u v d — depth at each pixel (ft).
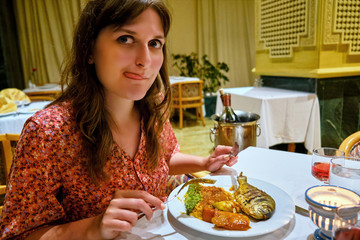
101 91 2.43
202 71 19.25
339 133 9.47
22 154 2.07
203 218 2.09
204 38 21.75
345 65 9.05
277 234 1.95
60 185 2.31
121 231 1.98
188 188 2.48
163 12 2.18
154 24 2.14
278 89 10.28
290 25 9.59
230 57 22.71
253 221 2.03
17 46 18.58
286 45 9.90
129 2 2.04
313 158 2.93
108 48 2.14
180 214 2.18
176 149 3.65
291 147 9.52
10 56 17.66
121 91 2.23
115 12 2.04
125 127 2.68
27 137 2.10
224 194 2.41
